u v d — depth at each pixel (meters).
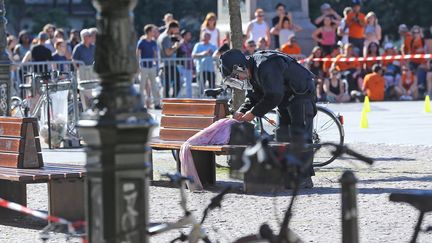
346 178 13.18
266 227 13.48
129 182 12.61
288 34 60.00
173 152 32.38
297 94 26.44
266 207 24.03
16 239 20.83
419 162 32.59
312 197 25.33
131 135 12.54
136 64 12.78
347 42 61.59
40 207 25.02
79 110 40.06
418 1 100.12
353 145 37.72
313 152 14.80
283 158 12.54
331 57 61.09
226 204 24.58
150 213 23.81
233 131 13.65
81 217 22.28
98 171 12.62
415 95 63.28
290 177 12.85
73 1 113.81
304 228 21.23
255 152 12.66
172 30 56.09
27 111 40.06
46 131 39.03
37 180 21.47
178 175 14.15
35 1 111.19
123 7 12.66
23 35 57.66
